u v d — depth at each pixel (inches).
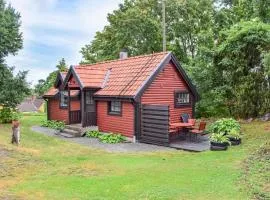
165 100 810.8
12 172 439.2
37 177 419.2
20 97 1130.7
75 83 907.4
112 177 417.4
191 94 882.1
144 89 751.1
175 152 614.9
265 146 566.3
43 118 1433.3
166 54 812.6
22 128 991.0
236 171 426.6
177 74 845.2
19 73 1138.7
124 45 1392.7
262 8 766.5
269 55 634.8
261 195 332.2
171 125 731.4
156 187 370.6
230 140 631.2
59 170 458.0
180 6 1333.7
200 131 729.6
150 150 642.2
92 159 542.0
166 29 1364.4
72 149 641.0
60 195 345.4
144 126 740.7
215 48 978.7
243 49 888.9
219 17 1304.1
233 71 919.0
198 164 487.2
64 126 943.0
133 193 350.3
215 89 945.5
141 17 1337.4
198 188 364.2
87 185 381.4
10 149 571.8
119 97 775.1
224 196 334.0
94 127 865.5
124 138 775.7
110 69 940.0
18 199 331.9
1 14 1071.6
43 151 598.9
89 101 909.8
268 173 409.4
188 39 1406.3
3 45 1081.4
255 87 872.3
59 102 1083.9
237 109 909.8
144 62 845.2
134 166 485.7
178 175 423.2
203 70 973.2
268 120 835.4
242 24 911.7
